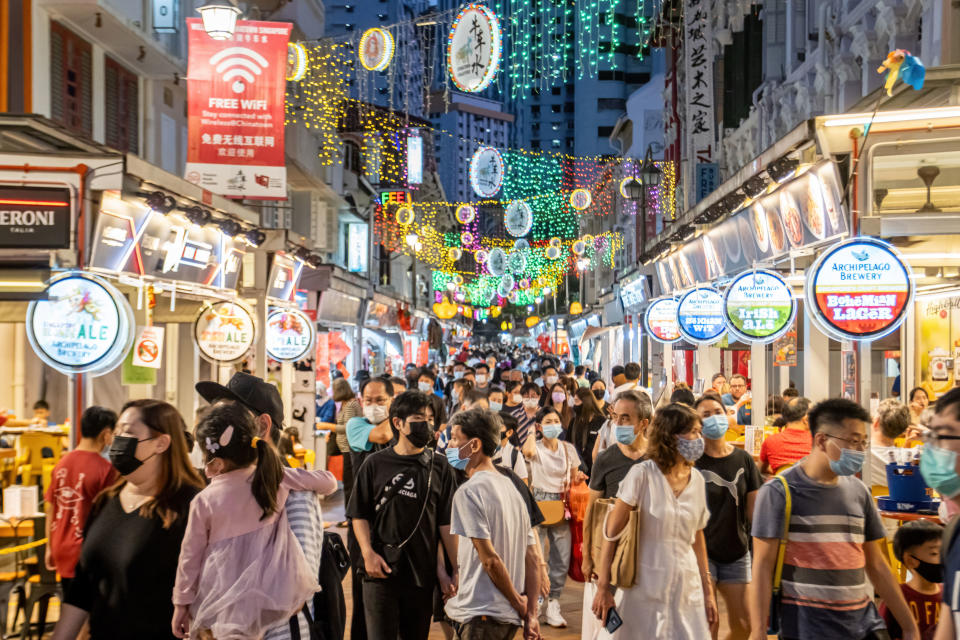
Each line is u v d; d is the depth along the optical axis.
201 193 10.73
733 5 26.83
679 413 4.70
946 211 6.67
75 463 5.58
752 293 9.57
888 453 7.32
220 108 11.86
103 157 7.46
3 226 7.27
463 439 4.77
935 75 7.81
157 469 3.85
